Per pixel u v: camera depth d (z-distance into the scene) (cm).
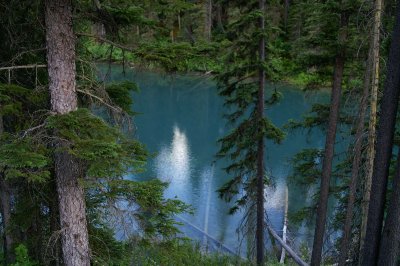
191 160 3155
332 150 1328
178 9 736
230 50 1402
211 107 4666
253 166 1576
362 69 1244
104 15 768
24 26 820
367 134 1133
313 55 1252
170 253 753
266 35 1335
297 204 2425
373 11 1040
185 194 2602
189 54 723
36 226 920
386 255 812
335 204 2097
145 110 4541
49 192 874
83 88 774
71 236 730
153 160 3136
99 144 599
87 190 877
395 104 820
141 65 756
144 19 780
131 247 864
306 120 1417
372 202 873
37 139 634
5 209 900
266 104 1508
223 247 2022
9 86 656
